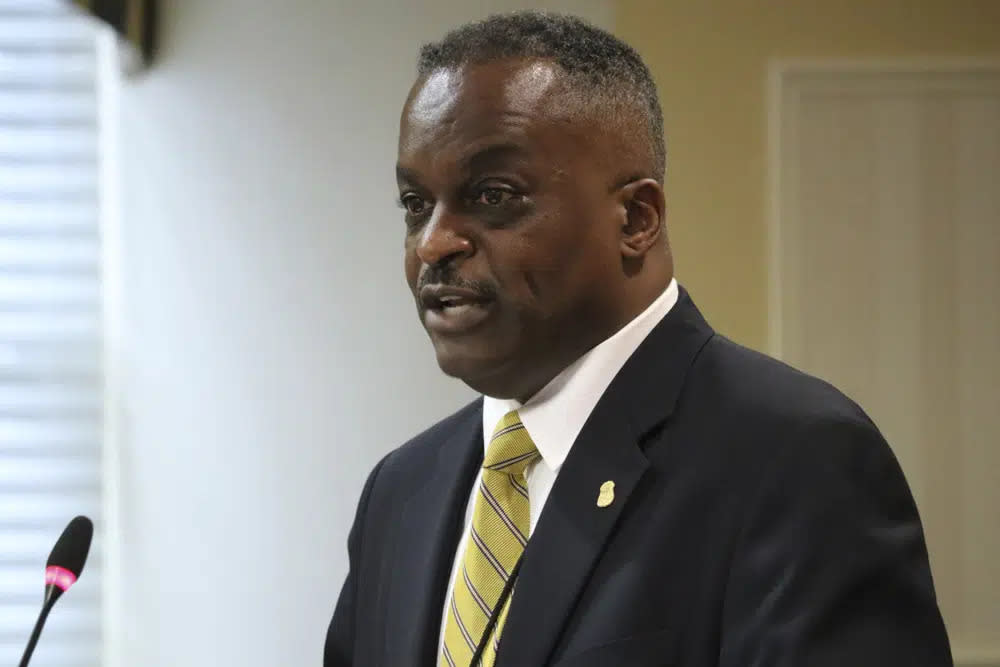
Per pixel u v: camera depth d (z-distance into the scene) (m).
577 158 2.93
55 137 6.58
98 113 6.59
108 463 6.50
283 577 6.43
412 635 3.19
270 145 6.52
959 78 6.52
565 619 2.82
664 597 2.80
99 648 6.43
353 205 6.50
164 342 6.49
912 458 6.52
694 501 2.86
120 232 6.53
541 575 2.88
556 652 2.81
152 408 6.49
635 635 2.76
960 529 6.49
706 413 2.99
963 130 6.54
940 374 6.52
